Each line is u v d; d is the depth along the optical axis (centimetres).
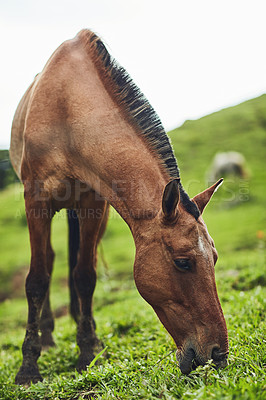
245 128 3566
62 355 550
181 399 281
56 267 1838
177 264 329
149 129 387
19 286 1766
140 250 354
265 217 1953
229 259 1227
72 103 429
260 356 353
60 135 437
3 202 2577
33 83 530
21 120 544
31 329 456
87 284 506
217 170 2441
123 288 1277
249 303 557
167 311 342
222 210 2192
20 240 2255
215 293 325
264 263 958
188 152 3161
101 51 435
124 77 412
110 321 657
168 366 361
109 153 392
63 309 1225
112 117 403
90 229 489
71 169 440
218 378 298
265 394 261
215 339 318
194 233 330
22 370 444
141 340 521
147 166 373
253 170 2697
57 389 381
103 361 476
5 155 806
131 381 347
